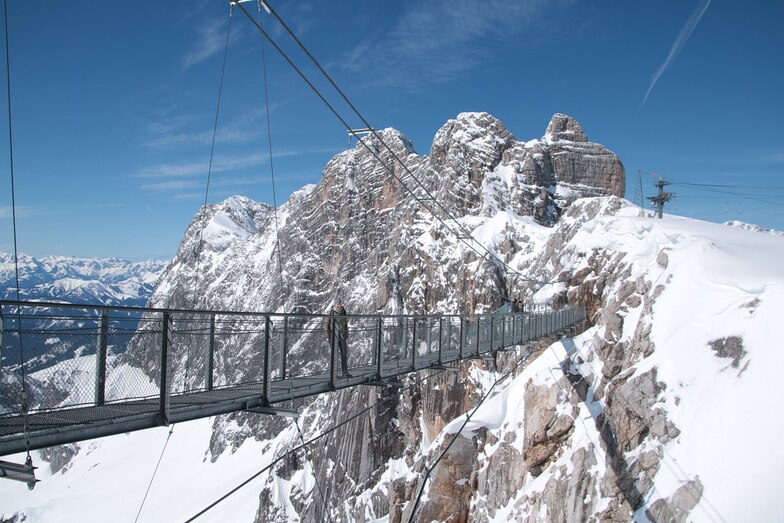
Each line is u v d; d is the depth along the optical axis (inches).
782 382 810.2
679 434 879.7
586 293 1726.1
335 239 5211.6
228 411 455.5
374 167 5191.9
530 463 1171.3
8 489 5196.9
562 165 3469.5
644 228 1833.2
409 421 2191.2
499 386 1590.8
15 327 322.3
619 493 899.4
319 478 2539.4
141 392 394.6
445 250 2797.7
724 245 1326.3
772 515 669.3
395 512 1499.8
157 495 4077.3
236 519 3063.5
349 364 765.3
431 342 881.5
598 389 1162.6
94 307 359.6
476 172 3334.2
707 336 986.1
